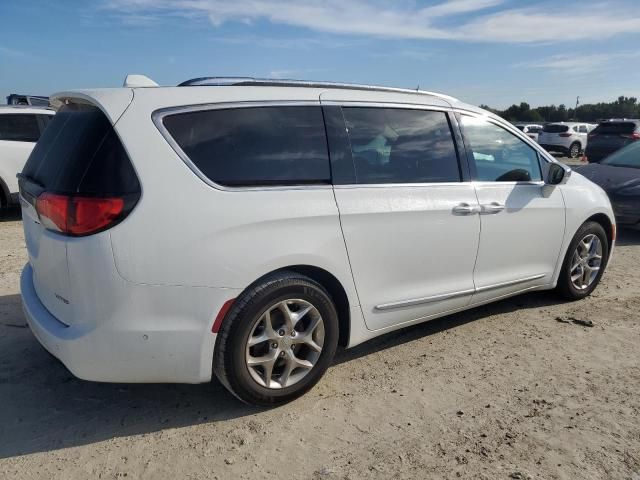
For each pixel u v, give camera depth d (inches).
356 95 136.1
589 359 149.2
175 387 133.0
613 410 123.3
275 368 123.2
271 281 115.2
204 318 108.9
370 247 130.3
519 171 167.8
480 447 109.5
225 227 109.1
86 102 113.4
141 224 102.7
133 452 107.3
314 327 123.7
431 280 145.5
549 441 111.5
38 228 116.1
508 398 128.4
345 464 104.2
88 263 101.3
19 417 118.8
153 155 105.7
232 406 124.3
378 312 135.9
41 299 122.5
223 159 113.0
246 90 120.9
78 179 103.1
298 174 121.9
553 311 184.9
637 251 276.1
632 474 101.8
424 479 100.0
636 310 186.5
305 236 119.2
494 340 161.5
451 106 154.4
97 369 106.2
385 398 128.0
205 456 106.4
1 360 143.6
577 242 185.9
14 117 332.2
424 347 156.5
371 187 131.6
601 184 307.3
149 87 113.0
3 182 329.1
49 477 99.8
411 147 142.6
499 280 163.2
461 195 148.7
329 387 133.0
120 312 103.1
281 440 111.5
